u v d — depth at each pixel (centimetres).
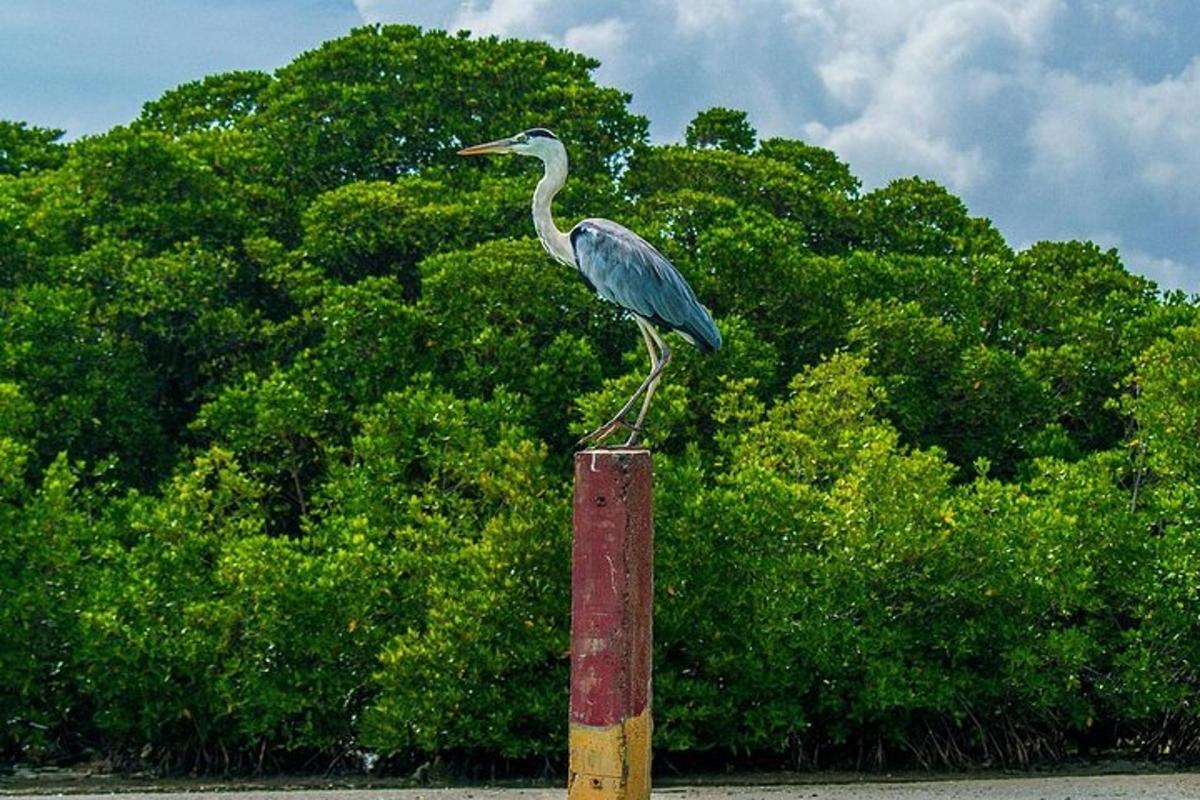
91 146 3391
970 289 3400
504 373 2919
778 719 2453
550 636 2402
